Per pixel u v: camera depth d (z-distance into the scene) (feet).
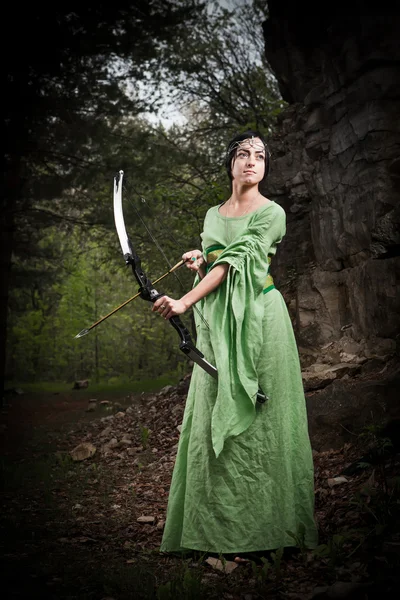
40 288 64.69
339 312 20.99
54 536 11.41
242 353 9.44
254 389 9.33
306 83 24.89
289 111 25.16
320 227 22.18
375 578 8.07
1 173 35.47
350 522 10.26
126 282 63.52
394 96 18.92
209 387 9.75
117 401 34.63
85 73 36.83
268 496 9.45
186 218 36.99
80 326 64.69
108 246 46.83
